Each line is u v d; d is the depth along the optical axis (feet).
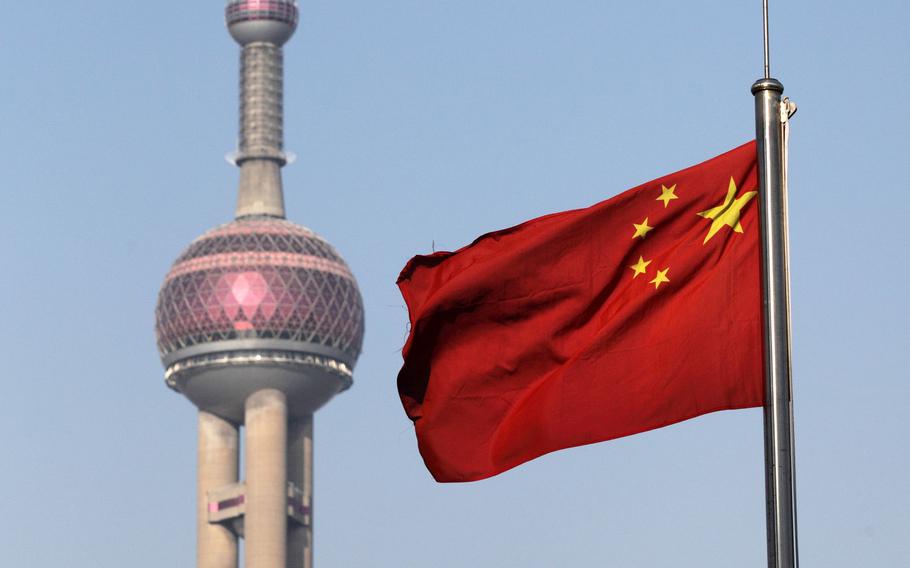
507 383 152.46
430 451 153.79
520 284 150.30
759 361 139.85
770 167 130.00
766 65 132.46
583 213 148.87
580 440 143.84
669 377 141.90
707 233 144.25
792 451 125.18
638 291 146.72
